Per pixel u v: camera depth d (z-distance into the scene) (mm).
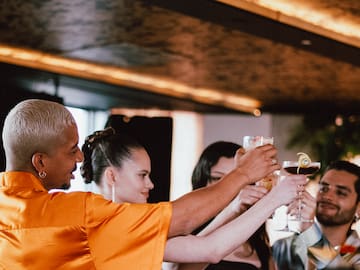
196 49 7738
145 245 2229
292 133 11328
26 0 6102
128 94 10156
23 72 8617
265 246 3334
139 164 3088
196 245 2426
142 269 2223
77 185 9516
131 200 3090
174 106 11078
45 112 2350
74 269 2240
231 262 3254
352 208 3221
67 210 2260
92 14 6449
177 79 9664
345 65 8062
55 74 8852
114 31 7094
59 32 7266
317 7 6527
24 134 2334
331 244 3217
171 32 6984
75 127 2406
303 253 3254
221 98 10867
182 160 11719
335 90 9820
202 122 11672
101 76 9406
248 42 7230
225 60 8250
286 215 2883
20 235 2268
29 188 2330
